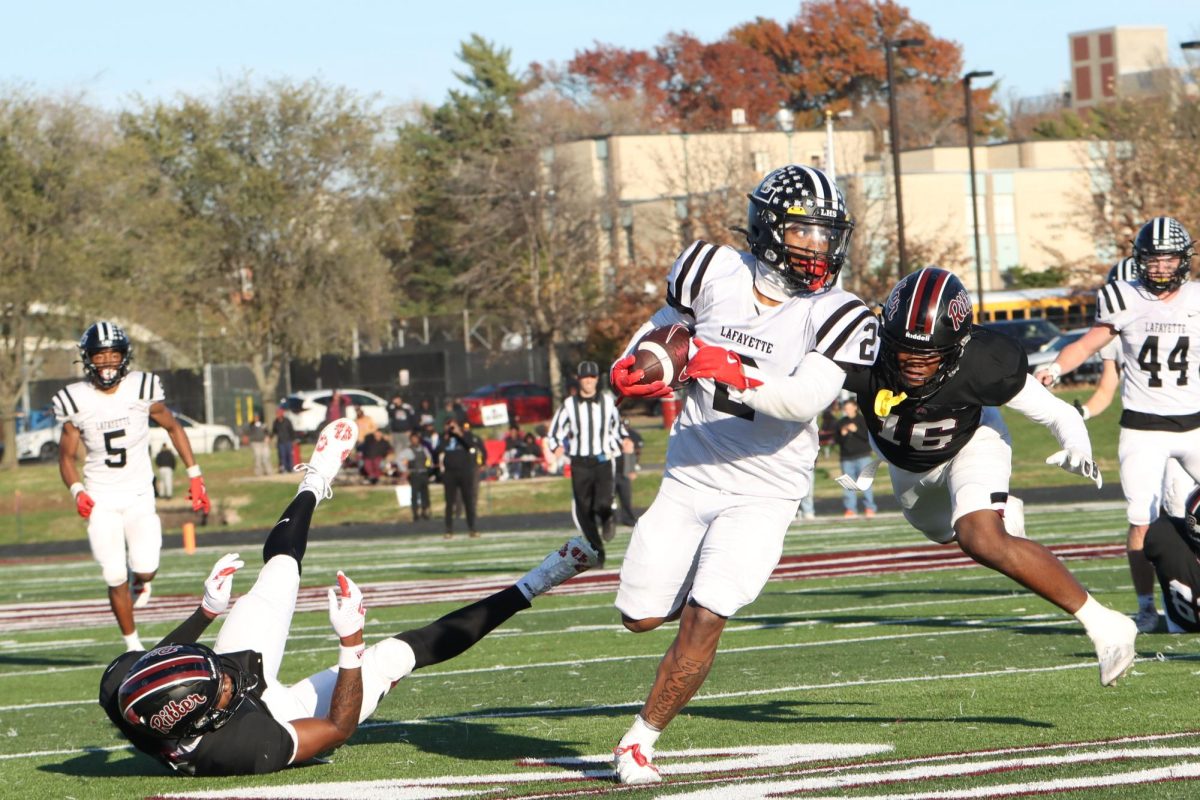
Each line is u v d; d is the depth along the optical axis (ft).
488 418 233.14
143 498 68.69
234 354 311.68
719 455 34.68
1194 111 321.32
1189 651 50.78
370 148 318.04
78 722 50.03
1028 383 38.42
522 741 39.99
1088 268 326.03
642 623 35.91
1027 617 64.59
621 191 369.71
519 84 478.59
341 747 40.19
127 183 283.18
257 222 307.37
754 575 33.94
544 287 352.08
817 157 359.87
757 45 571.69
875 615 69.92
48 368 331.77
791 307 34.45
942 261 319.88
